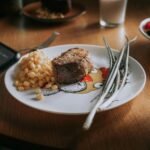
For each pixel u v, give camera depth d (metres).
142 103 0.52
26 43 0.71
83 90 0.53
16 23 0.81
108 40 0.71
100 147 0.44
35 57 0.57
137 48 0.68
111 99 0.48
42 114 0.50
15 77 0.56
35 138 0.46
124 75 0.54
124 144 0.45
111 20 0.77
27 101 0.50
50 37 0.72
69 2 0.82
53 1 0.81
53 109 0.47
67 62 0.54
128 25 0.78
